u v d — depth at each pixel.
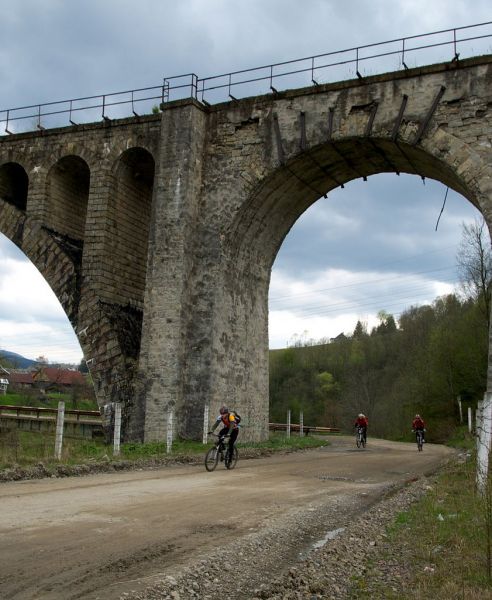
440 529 7.03
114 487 9.67
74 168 24.58
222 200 20.45
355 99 18.84
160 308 19.83
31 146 24.28
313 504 8.81
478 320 43.06
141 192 24.20
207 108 21.19
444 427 42.84
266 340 23.23
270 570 5.46
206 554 5.66
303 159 19.72
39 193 23.86
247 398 21.56
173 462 14.31
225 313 20.33
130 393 20.73
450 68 17.72
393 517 8.19
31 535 6.00
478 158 17.06
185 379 19.58
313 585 5.02
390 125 18.20
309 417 67.75
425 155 18.14
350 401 61.22
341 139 18.86
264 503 8.70
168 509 7.77
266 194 20.56
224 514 7.64
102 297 21.84
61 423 12.78
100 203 22.39
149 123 22.06
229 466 13.69
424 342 57.03
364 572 5.54
